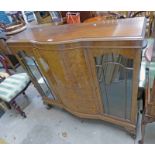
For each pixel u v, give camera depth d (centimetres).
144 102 128
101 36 97
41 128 180
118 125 154
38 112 201
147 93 117
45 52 122
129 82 113
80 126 170
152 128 149
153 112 113
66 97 153
